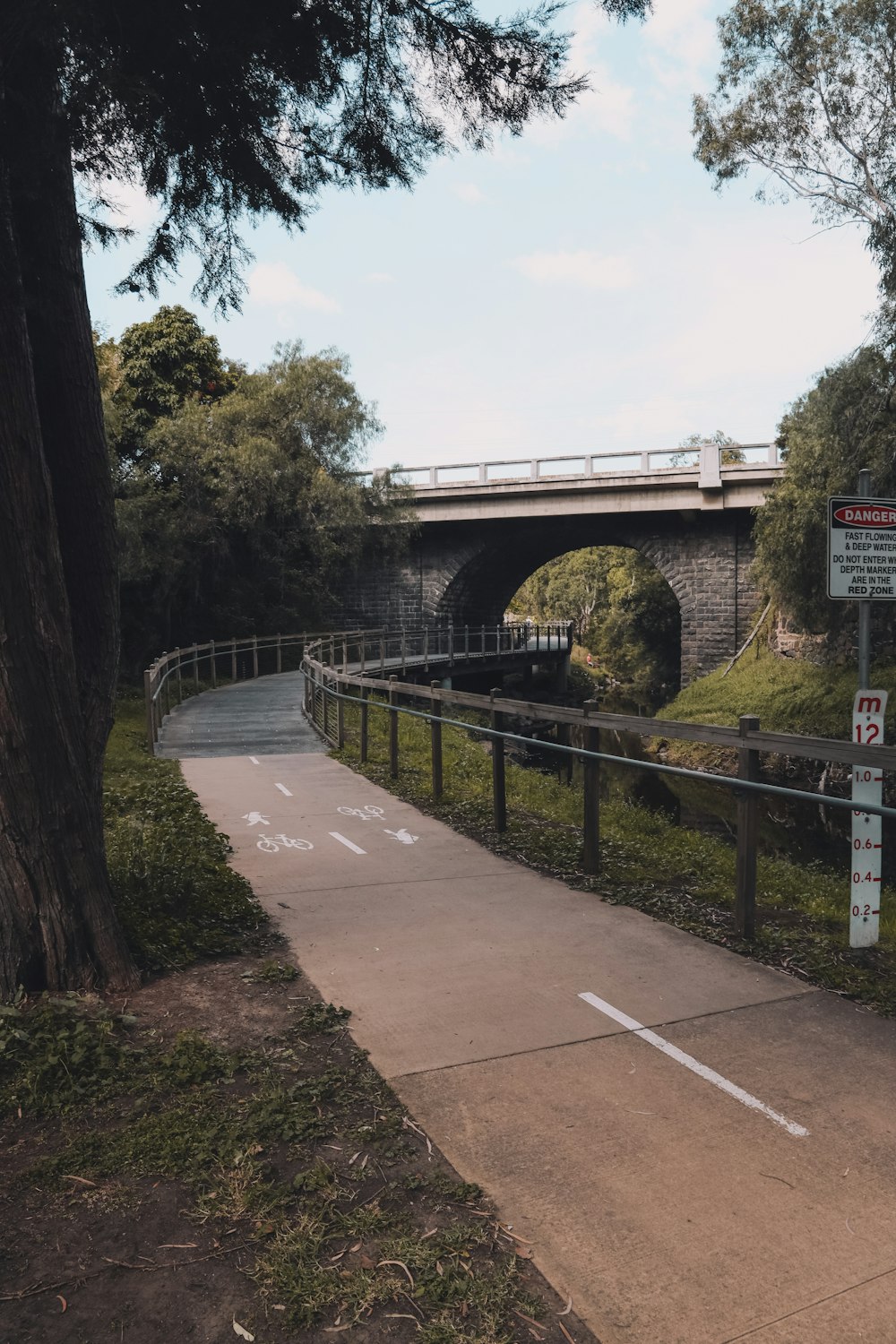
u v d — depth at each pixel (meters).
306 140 6.21
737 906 6.38
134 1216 3.34
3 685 4.92
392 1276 3.03
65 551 5.64
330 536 41.25
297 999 5.30
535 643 53.03
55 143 5.06
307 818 10.57
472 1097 4.19
